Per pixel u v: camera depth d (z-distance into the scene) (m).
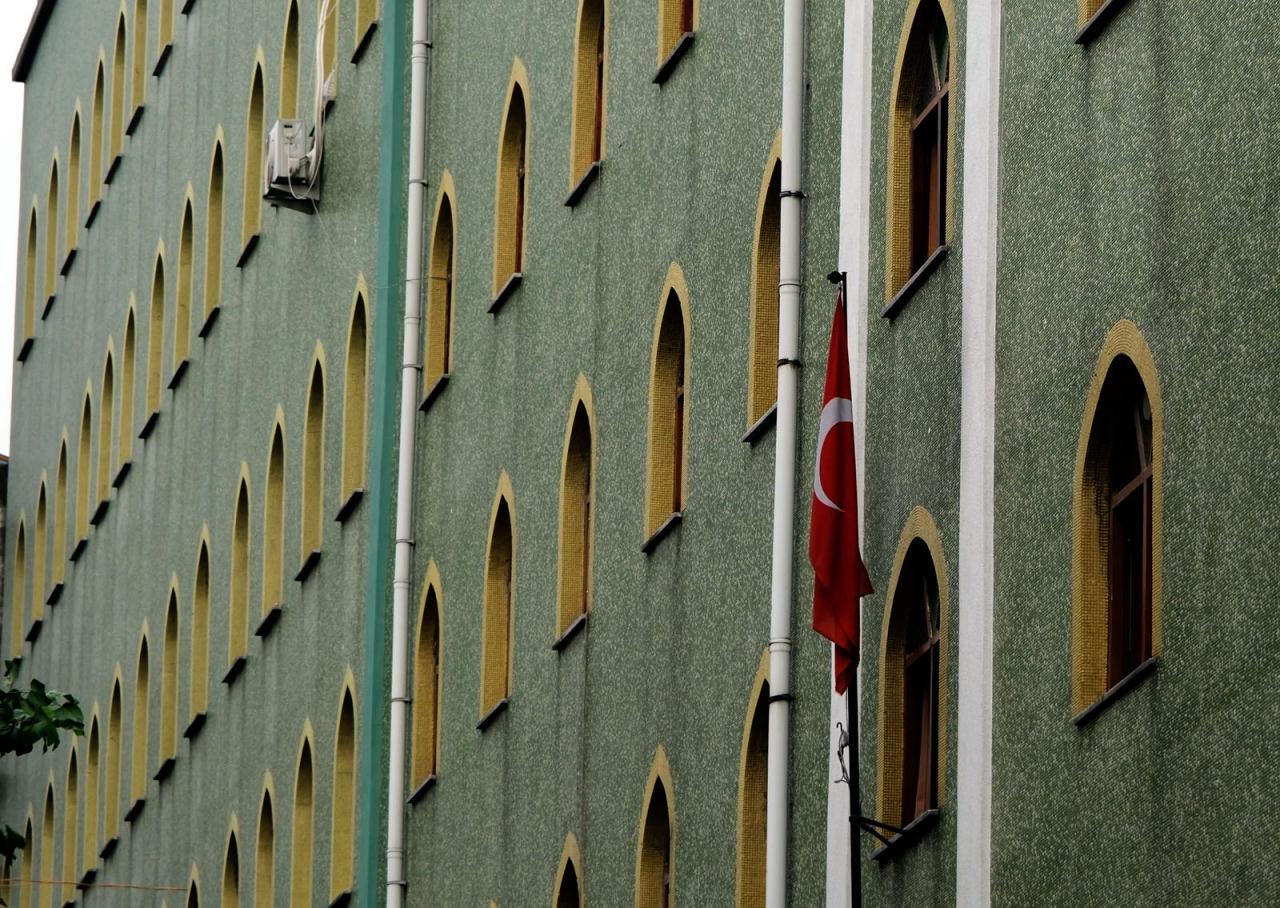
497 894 38.91
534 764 37.81
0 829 45.34
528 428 39.09
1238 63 21.75
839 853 27.97
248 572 53.53
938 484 26.53
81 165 73.19
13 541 78.19
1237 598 21.20
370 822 44.19
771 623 29.75
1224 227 21.78
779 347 30.16
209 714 55.91
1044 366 24.62
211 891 54.59
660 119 35.03
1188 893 21.52
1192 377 22.05
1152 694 22.33
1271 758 20.53
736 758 31.09
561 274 38.31
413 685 43.12
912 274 27.91
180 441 59.88
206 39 60.19
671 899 32.88
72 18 76.12
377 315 45.72
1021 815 24.38
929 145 27.95
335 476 48.00
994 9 26.02
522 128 40.91
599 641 35.78
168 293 61.91
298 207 50.16
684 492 33.28
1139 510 23.48
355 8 48.69
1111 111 23.70
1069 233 24.30
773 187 31.30
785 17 30.73
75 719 43.44
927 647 27.08
